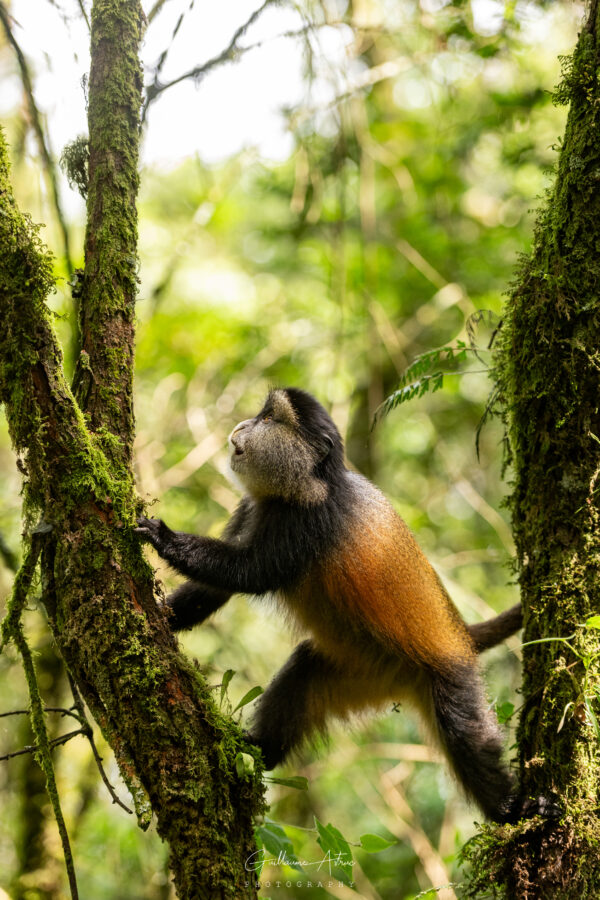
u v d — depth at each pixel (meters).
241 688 16.48
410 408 21.64
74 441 6.97
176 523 17.70
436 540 20.22
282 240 23.00
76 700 7.21
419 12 16.52
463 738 10.20
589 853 7.41
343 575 10.40
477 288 21.33
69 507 6.94
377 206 23.05
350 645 11.01
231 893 6.60
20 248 6.82
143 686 6.79
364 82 17.73
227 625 17.08
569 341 7.91
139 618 6.94
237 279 21.08
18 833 14.90
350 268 21.70
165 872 15.07
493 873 7.84
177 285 20.28
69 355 11.81
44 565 7.14
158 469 18.98
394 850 18.25
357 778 18.84
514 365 8.45
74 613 6.89
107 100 7.71
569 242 7.93
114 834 15.92
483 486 21.34
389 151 22.36
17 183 13.53
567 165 8.00
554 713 7.75
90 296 7.47
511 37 15.52
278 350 21.16
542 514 8.20
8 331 6.83
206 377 20.55
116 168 7.62
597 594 7.80
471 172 22.03
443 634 10.66
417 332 22.09
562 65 8.30
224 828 6.82
